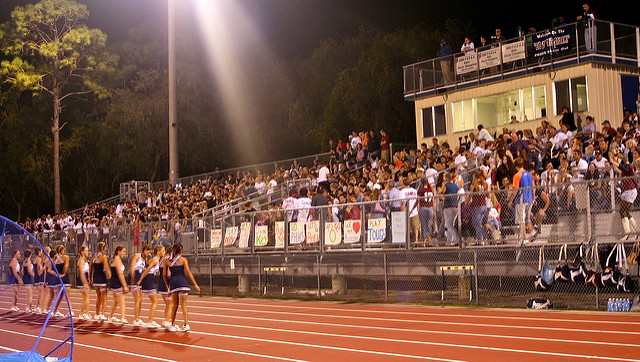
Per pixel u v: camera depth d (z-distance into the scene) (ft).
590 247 49.11
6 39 179.22
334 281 68.90
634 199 47.14
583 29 84.53
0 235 31.60
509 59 91.50
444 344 37.81
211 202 108.99
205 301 72.64
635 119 70.23
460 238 55.77
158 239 85.81
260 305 65.62
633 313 45.78
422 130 104.63
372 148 99.96
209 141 184.55
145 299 81.46
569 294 55.42
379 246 61.82
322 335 43.78
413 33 156.15
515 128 92.17
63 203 192.24
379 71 149.28
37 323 30.40
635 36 87.86
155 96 181.57
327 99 168.96
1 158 183.42
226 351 39.34
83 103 196.54
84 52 184.96
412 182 69.21
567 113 77.15
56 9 179.11
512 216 52.95
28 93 189.98
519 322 44.78
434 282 66.13
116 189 190.08
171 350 40.55
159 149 182.09
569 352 33.45
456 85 98.53
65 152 185.98
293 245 69.46
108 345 43.47
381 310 56.24
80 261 58.29
